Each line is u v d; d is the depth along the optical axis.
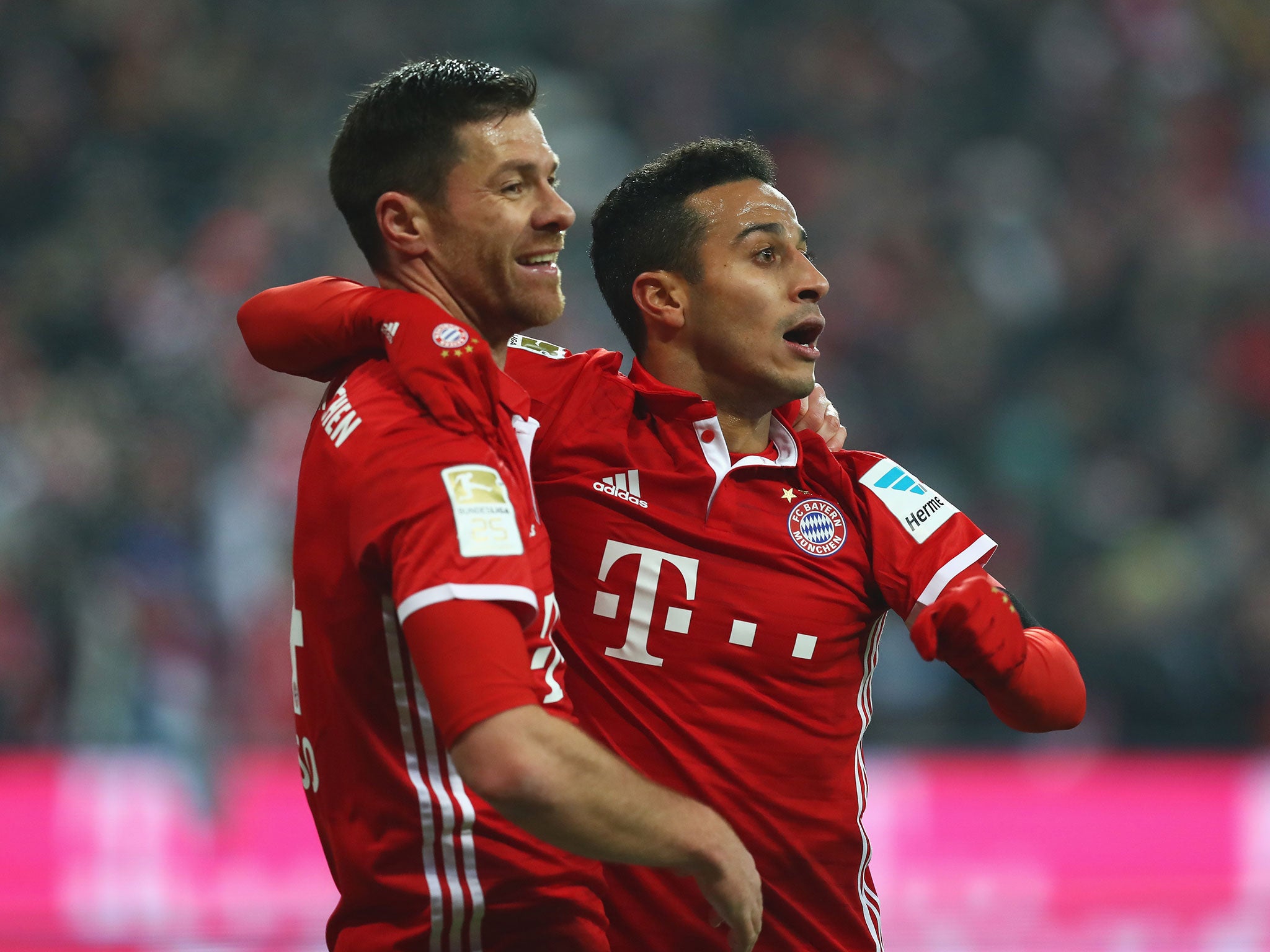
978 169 39.59
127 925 17.22
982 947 17.41
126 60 36.94
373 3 39.81
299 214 34.34
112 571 24.92
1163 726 25.56
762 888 7.74
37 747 22.59
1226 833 18.73
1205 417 33.44
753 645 7.71
